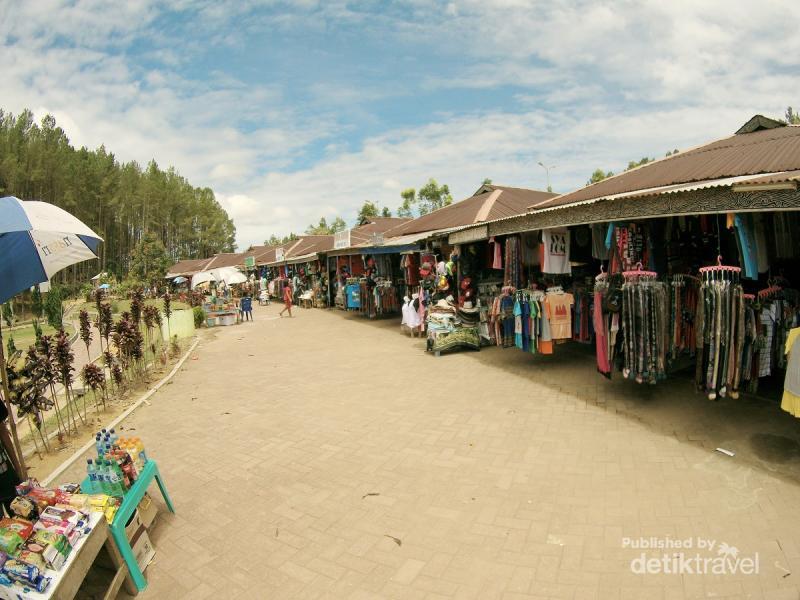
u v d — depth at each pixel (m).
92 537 2.98
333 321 18.19
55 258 4.19
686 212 4.67
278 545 3.65
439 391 7.30
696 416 5.27
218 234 76.31
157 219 64.00
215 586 3.25
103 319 9.30
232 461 5.32
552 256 7.42
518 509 3.83
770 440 4.53
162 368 10.82
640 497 3.85
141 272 44.47
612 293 5.50
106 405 7.98
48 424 7.29
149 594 3.24
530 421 5.68
